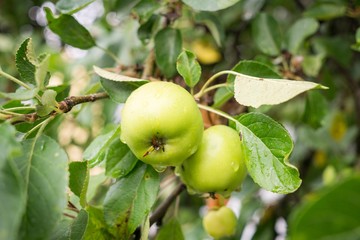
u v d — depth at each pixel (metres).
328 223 0.30
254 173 0.44
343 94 0.93
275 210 0.86
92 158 0.47
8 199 0.32
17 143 0.35
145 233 0.47
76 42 0.59
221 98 0.51
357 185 0.29
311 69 0.70
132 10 0.62
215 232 0.56
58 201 0.37
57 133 0.62
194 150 0.44
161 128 0.42
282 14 0.97
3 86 0.92
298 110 0.92
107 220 0.47
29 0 1.10
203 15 0.67
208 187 0.46
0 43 1.01
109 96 0.47
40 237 0.37
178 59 0.48
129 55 0.78
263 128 0.45
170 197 0.56
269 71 0.50
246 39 0.94
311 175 0.93
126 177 0.48
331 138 0.89
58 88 0.51
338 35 0.80
